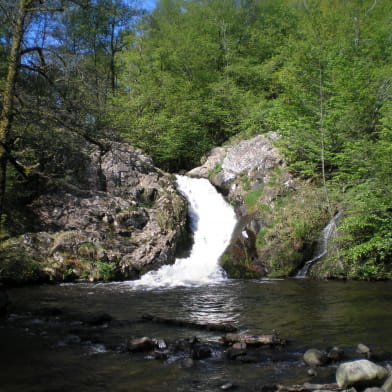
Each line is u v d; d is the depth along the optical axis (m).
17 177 13.63
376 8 25.55
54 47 8.59
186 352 5.68
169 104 24.66
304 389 4.39
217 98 26.97
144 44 27.27
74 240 13.88
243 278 14.36
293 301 9.84
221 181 20.86
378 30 23.30
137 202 16.97
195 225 17.69
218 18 32.03
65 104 8.58
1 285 9.49
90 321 7.42
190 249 16.30
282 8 31.97
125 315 8.23
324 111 18.44
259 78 28.94
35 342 6.18
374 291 11.23
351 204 14.64
